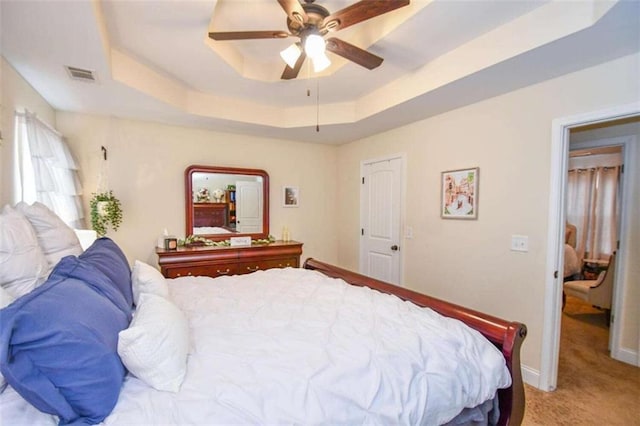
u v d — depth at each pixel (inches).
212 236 150.8
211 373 42.3
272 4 77.7
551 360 89.1
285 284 86.7
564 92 85.7
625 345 104.8
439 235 123.2
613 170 194.5
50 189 95.3
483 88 95.4
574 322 142.0
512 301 98.4
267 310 66.0
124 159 131.3
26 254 51.2
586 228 205.2
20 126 83.9
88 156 124.4
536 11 71.4
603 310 157.4
